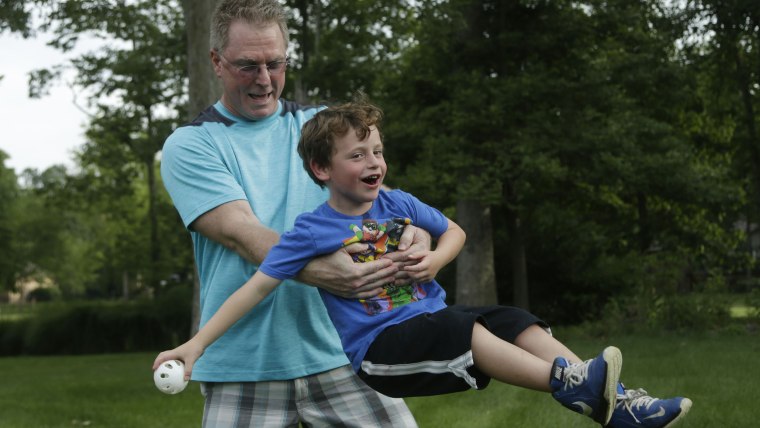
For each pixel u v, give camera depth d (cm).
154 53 2109
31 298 7094
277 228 320
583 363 243
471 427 699
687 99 2048
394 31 1727
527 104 1762
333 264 286
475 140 1800
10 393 1222
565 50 1850
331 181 297
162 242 3195
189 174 318
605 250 2133
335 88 1953
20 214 4569
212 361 320
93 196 3178
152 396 1112
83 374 1672
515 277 1947
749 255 2234
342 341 287
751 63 2038
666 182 1873
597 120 1800
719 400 738
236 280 314
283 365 319
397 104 1938
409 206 313
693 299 1644
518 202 1892
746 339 1391
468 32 1852
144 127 2855
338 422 330
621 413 245
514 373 252
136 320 2755
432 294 298
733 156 2286
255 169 326
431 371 265
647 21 1972
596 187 1894
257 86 321
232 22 316
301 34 2017
